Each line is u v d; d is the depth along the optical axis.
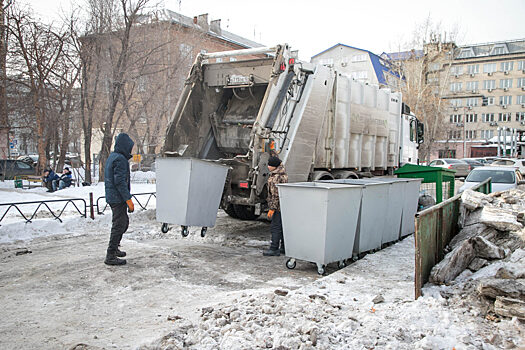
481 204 6.57
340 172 9.82
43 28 19.59
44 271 5.78
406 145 13.31
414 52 39.50
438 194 11.06
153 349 3.34
